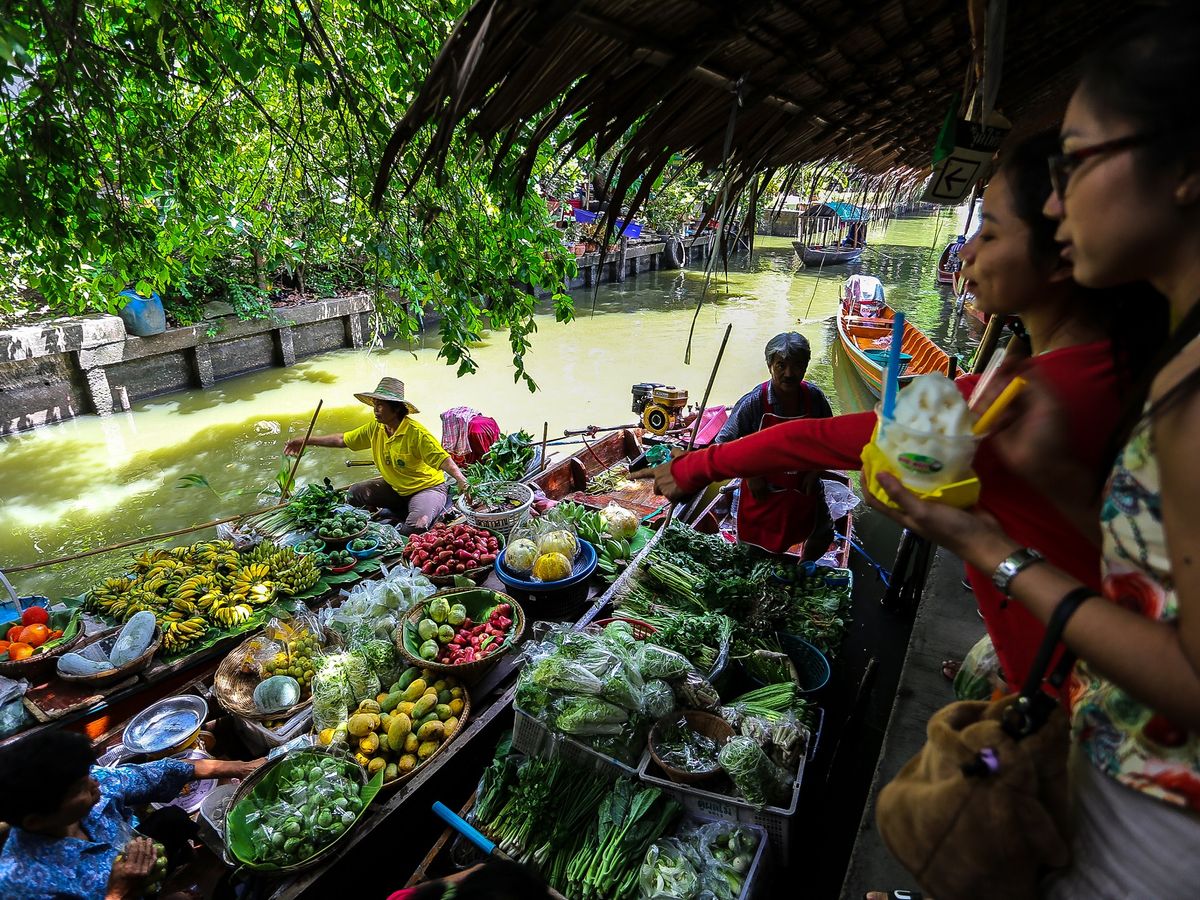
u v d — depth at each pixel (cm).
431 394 1116
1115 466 83
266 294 1173
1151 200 69
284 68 393
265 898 255
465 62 130
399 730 298
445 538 433
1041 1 223
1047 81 319
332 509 502
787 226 2930
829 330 1546
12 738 318
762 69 192
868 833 224
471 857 264
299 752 285
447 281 448
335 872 256
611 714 271
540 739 288
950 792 98
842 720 373
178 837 278
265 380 1152
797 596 406
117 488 804
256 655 356
